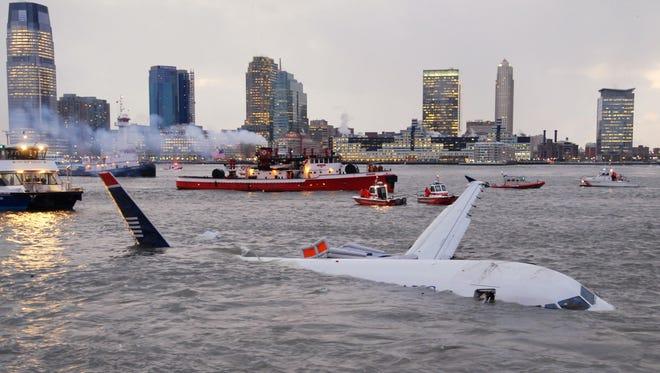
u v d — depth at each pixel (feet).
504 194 415.64
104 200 337.11
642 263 110.42
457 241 91.76
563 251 130.31
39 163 272.92
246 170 475.72
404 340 53.83
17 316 66.59
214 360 50.21
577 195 401.29
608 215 237.04
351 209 273.75
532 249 134.62
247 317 63.93
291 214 245.65
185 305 70.18
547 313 59.67
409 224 203.00
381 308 64.39
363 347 52.42
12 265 105.29
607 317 58.75
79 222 202.08
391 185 411.54
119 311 68.18
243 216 235.61
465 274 69.82
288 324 60.44
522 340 52.65
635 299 75.15
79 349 54.03
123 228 180.34
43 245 138.21
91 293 78.74
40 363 50.70
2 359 51.83
